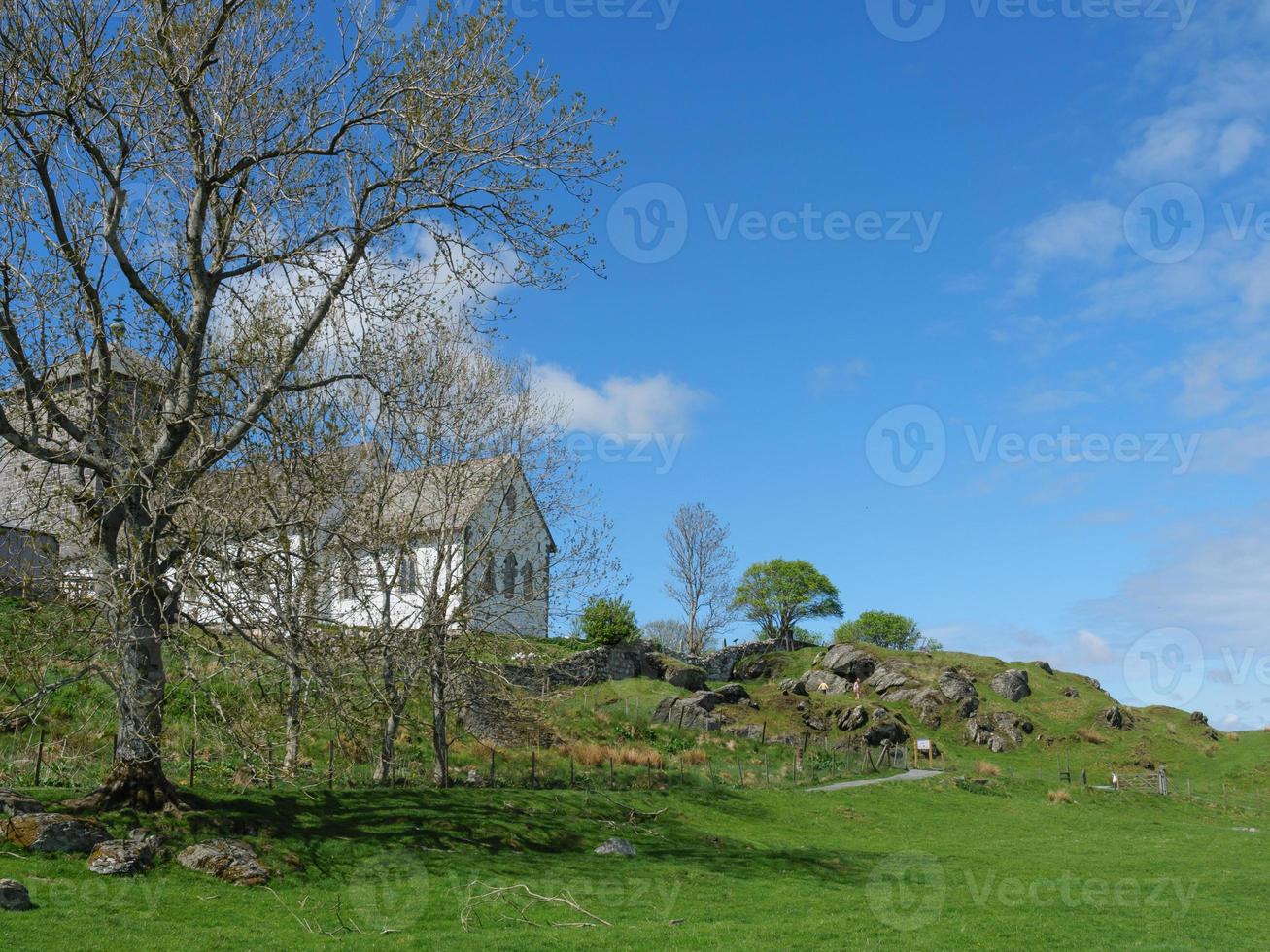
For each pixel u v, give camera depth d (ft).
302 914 57.82
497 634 115.75
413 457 92.17
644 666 230.07
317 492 66.44
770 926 64.34
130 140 68.39
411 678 90.12
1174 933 70.03
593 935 58.39
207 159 67.97
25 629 60.59
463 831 82.69
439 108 68.74
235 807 74.08
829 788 161.38
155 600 65.46
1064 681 299.38
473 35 68.33
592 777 130.52
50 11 61.57
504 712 125.08
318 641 63.36
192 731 92.94
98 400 65.51
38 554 64.13
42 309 61.87
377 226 67.10
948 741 245.86
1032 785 189.16
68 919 50.26
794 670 297.33
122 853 60.03
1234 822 180.55
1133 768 232.53
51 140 62.69
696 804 123.44
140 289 65.05
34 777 78.48
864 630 359.25
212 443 64.80
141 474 60.90
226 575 60.29
